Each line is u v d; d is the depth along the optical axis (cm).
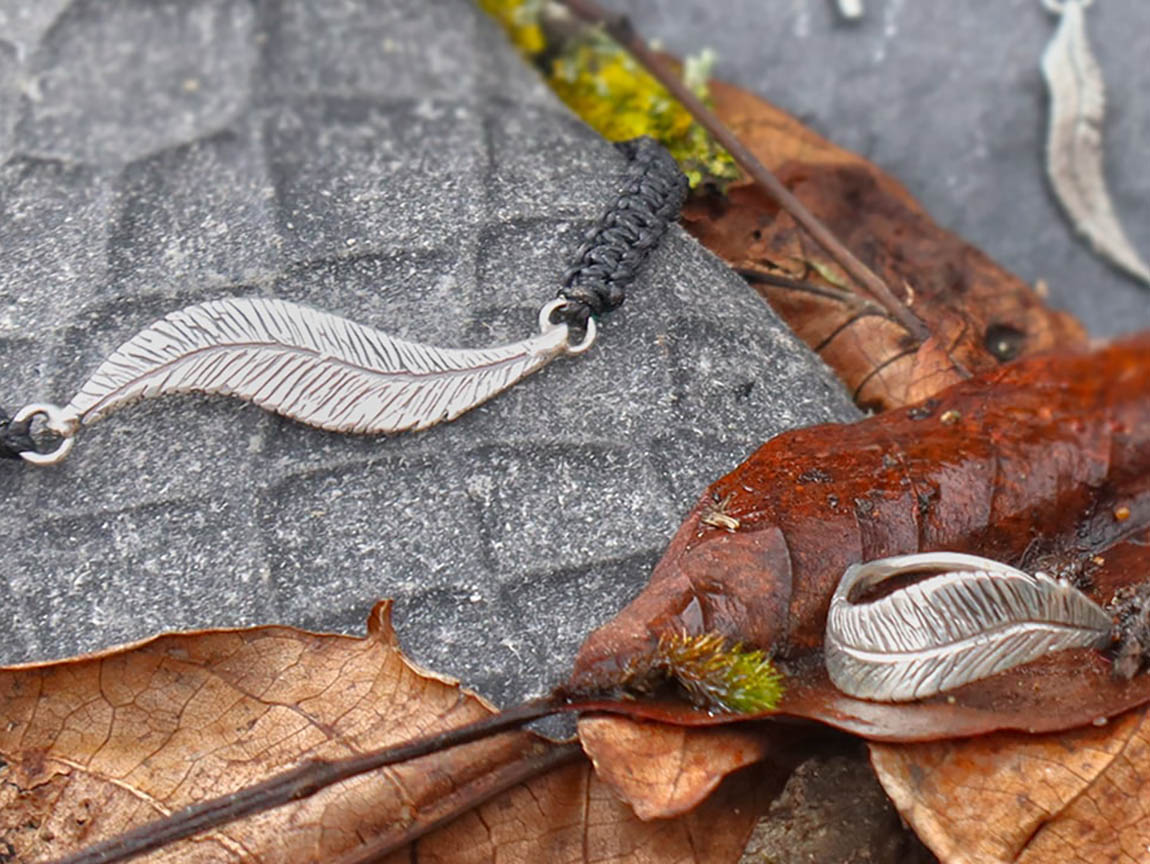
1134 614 23
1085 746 22
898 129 30
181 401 25
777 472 24
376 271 26
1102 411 24
